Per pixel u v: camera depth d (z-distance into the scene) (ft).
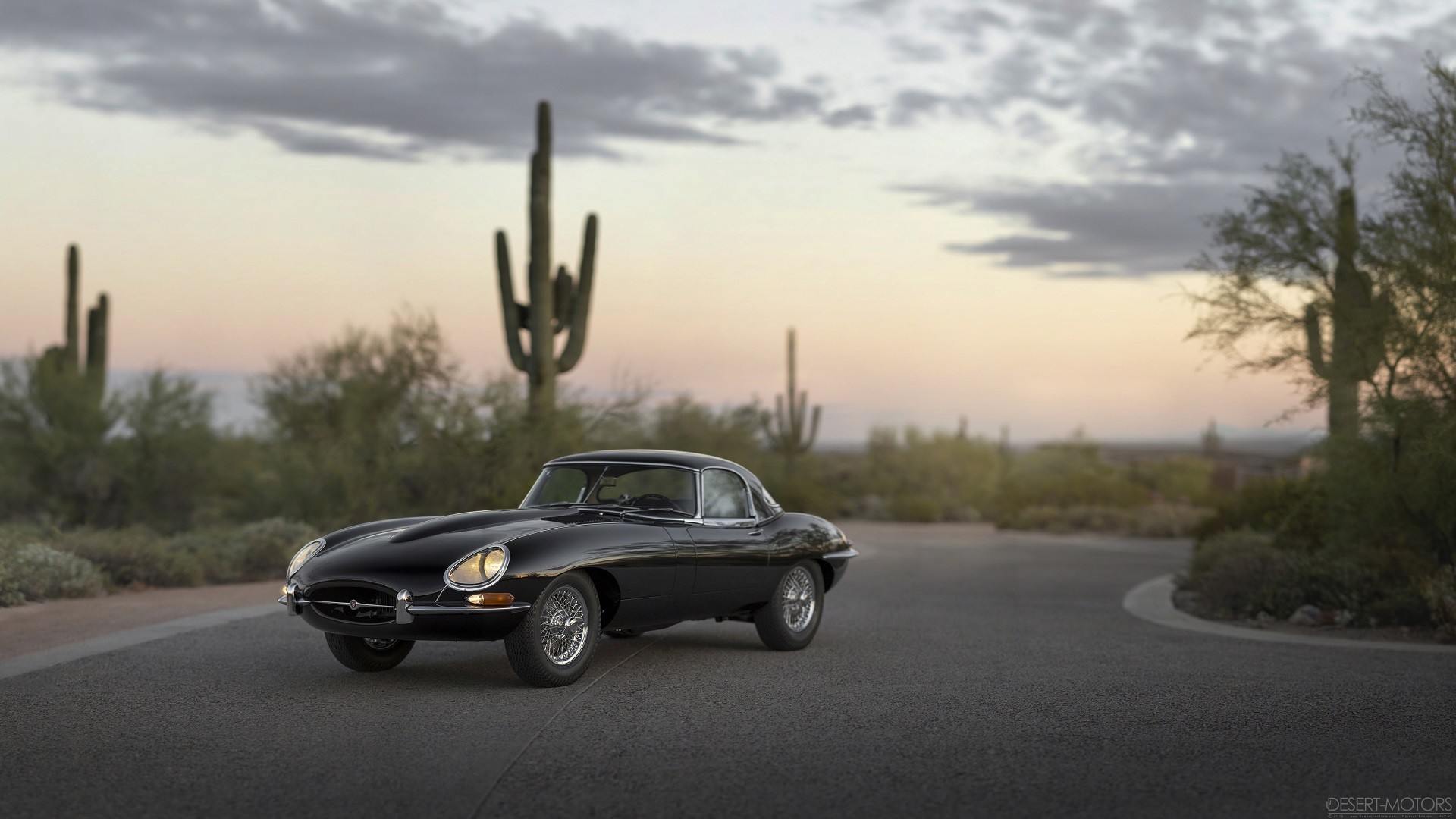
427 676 25.07
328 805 15.37
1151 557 87.86
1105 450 504.84
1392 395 40.83
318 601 23.16
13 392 77.66
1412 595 39.75
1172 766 17.87
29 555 39.78
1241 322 44.06
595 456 29.30
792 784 16.61
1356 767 17.85
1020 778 17.08
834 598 47.55
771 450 148.77
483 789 16.17
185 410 80.84
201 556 49.08
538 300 68.39
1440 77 39.91
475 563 22.50
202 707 21.47
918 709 22.18
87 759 17.58
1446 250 38.81
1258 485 74.08
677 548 26.37
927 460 179.93
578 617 24.36
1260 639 35.50
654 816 15.03
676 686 24.43
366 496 67.62
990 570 70.03
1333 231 42.42
